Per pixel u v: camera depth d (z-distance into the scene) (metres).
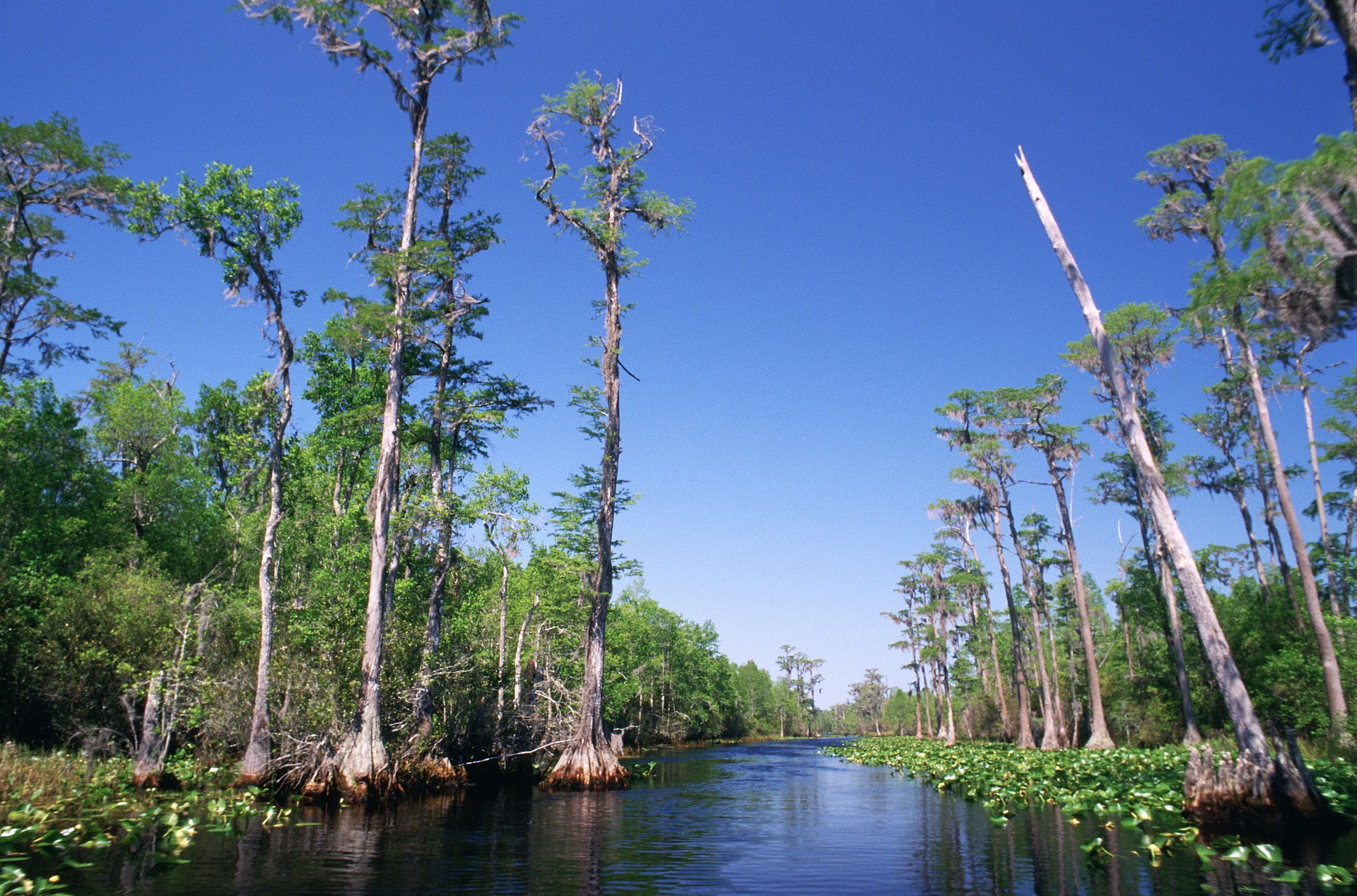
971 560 47.91
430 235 24.73
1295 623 29.77
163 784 17.53
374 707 18.45
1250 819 11.05
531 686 29.00
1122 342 30.12
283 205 19.53
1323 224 10.76
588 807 17.91
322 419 30.31
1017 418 37.84
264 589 18.77
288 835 13.21
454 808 17.48
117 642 21.75
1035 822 13.63
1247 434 31.53
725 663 93.00
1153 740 38.16
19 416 25.58
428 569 27.17
